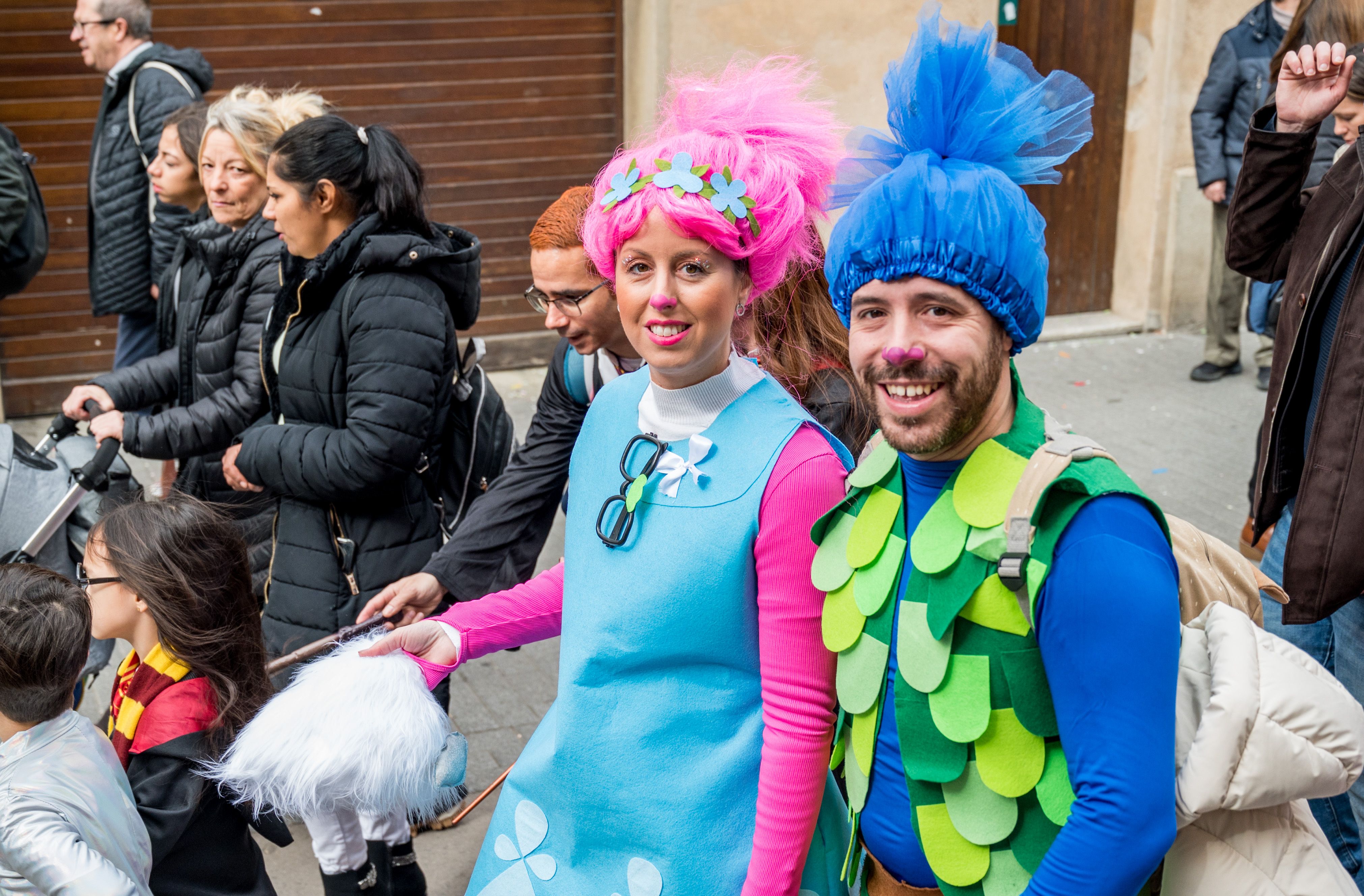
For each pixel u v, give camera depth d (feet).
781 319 6.92
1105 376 23.03
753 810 5.48
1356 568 8.04
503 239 23.58
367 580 9.70
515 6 22.45
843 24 22.31
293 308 9.59
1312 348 8.54
